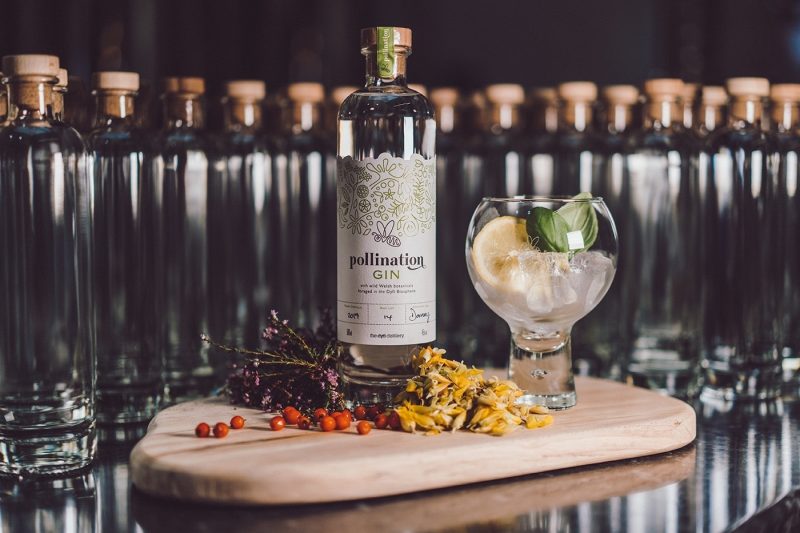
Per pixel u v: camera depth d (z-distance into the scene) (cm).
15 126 97
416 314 102
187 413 103
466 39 188
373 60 105
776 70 170
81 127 114
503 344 141
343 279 102
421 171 101
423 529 84
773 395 123
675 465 98
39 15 169
